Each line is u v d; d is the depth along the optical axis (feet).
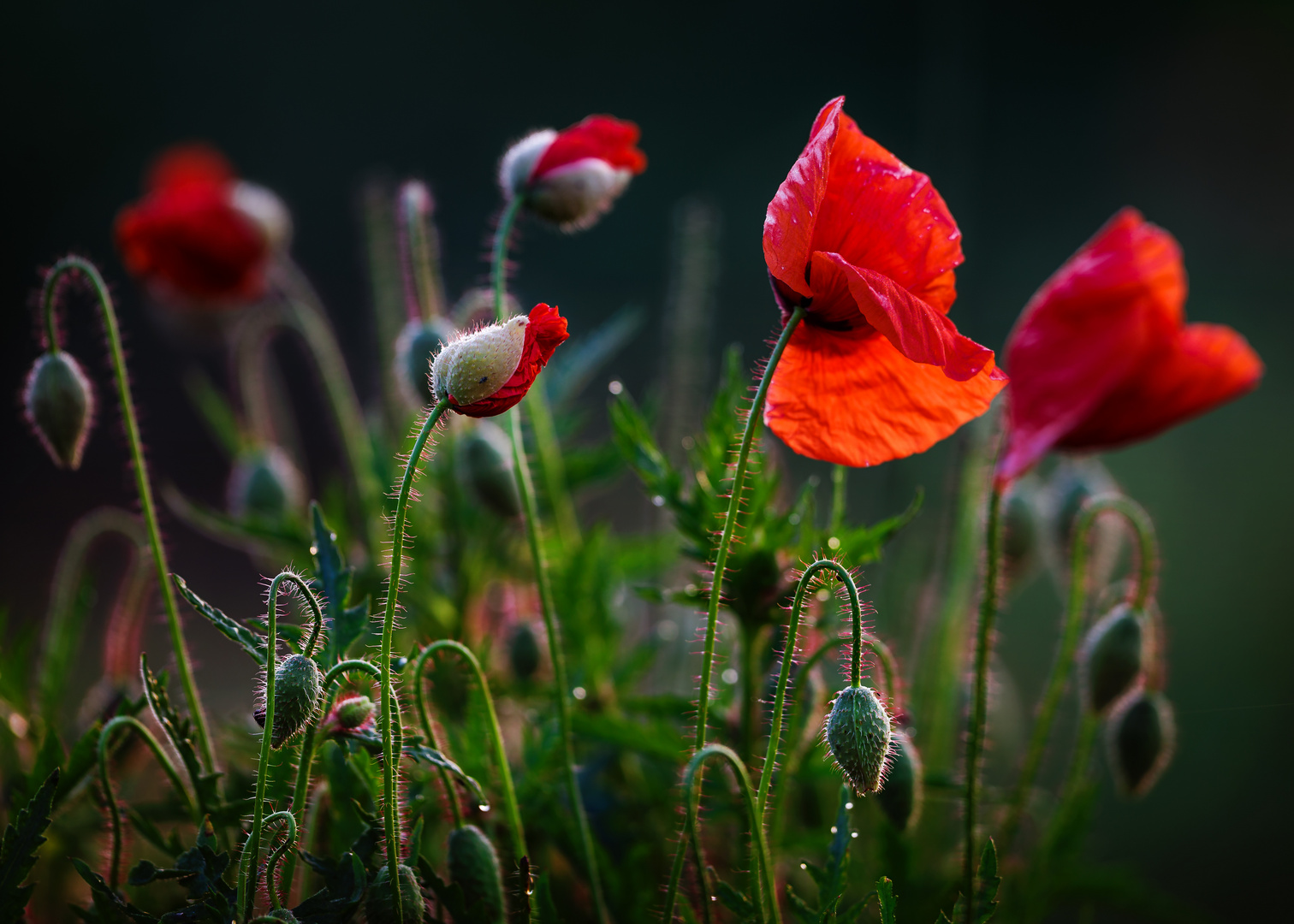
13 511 8.15
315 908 2.78
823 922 2.83
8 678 3.08
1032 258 11.78
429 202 3.14
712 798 3.05
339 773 2.90
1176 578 7.13
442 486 3.26
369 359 9.04
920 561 3.36
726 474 3.00
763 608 2.98
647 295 10.76
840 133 2.83
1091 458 3.30
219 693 5.22
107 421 9.24
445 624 3.23
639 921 2.97
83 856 3.05
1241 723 5.67
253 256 3.47
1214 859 4.59
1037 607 6.86
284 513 3.41
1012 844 3.23
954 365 2.77
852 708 2.79
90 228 11.93
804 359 2.85
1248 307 10.84
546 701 3.19
